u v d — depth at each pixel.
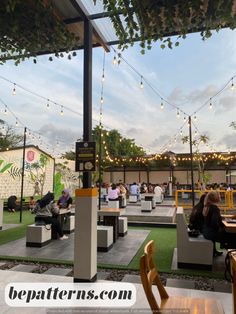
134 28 3.77
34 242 6.00
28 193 16.42
